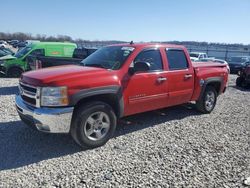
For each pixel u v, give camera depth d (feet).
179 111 25.12
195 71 22.62
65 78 14.98
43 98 14.64
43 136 17.70
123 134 18.57
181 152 15.89
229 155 15.74
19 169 13.41
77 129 15.28
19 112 16.48
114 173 13.20
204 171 13.70
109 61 18.37
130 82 17.48
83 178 12.67
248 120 23.20
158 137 18.22
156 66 19.51
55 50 48.44
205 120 22.68
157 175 13.15
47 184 12.10
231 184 12.56
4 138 17.21
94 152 15.58
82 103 15.66
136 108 18.31
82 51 42.04
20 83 16.66
